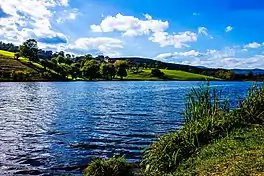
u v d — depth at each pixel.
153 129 26.59
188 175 10.41
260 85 16.86
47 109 44.03
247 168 9.62
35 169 15.51
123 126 28.41
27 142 21.77
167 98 62.09
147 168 12.64
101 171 12.44
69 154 18.38
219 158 10.98
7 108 45.66
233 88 83.62
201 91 15.21
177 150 12.30
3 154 18.34
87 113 38.88
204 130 13.36
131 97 65.56
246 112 15.18
